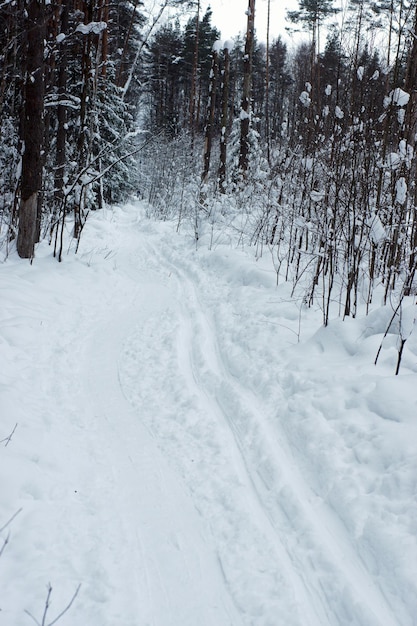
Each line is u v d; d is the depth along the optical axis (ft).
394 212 18.04
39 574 8.36
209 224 39.93
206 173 58.49
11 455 11.02
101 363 17.92
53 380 15.99
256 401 14.78
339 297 20.04
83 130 37.99
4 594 7.84
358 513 9.68
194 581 8.71
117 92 63.46
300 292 22.49
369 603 8.00
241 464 12.06
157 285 29.63
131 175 77.00
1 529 8.98
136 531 9.85
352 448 11.32
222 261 30.37
